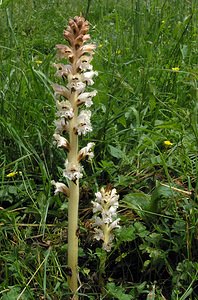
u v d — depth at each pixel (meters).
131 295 0.69
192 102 1.03
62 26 1.67
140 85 1.08
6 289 0.68
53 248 0.75
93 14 1.75
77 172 0.63
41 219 0.80
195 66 1.19
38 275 0.69
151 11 1.45
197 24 1.47
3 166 0.91
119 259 0.72
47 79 0.98
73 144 0.62
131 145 0.97
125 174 0.90
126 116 1.00
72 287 0.68
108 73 1.05
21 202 0.84
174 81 1.13
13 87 1.09
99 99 1.02
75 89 0.60
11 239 0.79
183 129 0.94
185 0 1.52
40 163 0.86
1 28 1.48
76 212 0.65
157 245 0.73
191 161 0.90
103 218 0.67
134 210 0.81
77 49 0.61
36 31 1.60
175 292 0.66
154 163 0.88
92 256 0.73
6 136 0.96
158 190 0.77
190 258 0.72
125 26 1.56
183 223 0.75
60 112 0.61
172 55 1.24
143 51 1.29
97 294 0.70
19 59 1.16
